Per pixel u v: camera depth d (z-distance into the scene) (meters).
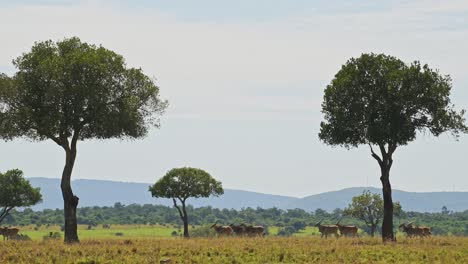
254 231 141.75
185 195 170.38
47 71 89.81
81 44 96.81
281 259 68.62
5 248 74.88
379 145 99.44
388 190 99.50
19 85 91.56
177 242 88.25
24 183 190.12
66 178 94.50
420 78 96.19
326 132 102.31
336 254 72.25
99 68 91.38
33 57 92.94
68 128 95.12
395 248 78.94
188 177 169.50
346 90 98.31
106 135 100.00
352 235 136.50
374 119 98.69
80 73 91.06
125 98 94.81
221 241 91.06
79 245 80.81
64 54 94.75
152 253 71.31
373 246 81.75
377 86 97.44
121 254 70.06
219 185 174.75
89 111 94.31
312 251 74.38
